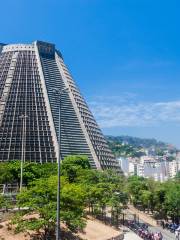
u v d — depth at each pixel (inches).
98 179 5703.7
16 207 3531.0
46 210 2849.4
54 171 5556.1
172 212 6176.2
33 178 5027.1
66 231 3316.9
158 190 6801.2
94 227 4057.6
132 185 7460.6
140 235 4254.4
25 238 3041.3
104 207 5275.6
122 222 5334.6
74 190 3115.2
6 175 5103.3
